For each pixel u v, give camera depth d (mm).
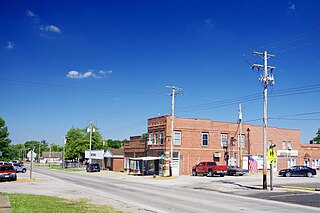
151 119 57562
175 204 19328
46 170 74438
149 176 50906
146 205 18766
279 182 36750
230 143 56844
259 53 30641
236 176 48844
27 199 18750
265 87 30453
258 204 20062
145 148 59125
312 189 28688
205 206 18672
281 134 62281
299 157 63938
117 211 15867
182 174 52656
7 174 36750
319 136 94562
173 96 48125
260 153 59719
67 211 14992
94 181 39562
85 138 99438
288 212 17094
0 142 83250
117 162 72312
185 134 53625
